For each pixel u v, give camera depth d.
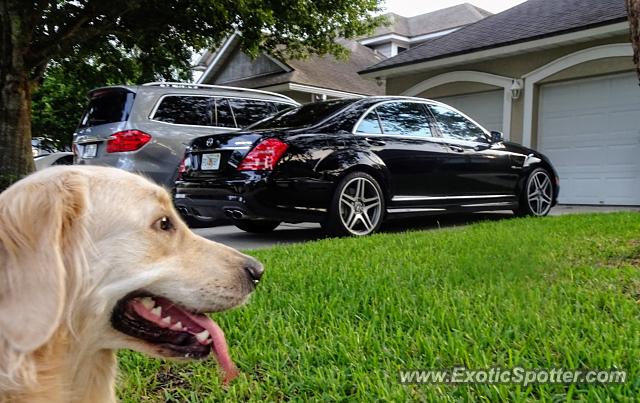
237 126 7.96
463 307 2.87
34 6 8.53
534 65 11.55
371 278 3.55
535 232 5.56
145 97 7.07
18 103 8.55
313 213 5.64
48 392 1.47
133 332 1.69
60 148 20.58
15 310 1.35
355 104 6.34
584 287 3.24
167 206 1.79
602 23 9.98
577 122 11.14
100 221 1.58
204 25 11.19
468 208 7.09
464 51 12.26
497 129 12.53
